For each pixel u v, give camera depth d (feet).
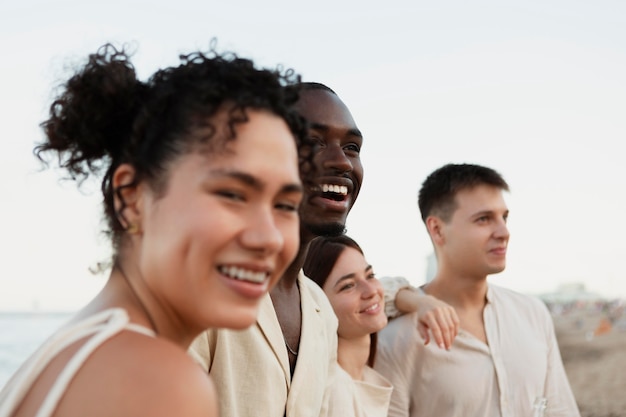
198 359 5.65
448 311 10.16
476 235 11.01
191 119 3.41
